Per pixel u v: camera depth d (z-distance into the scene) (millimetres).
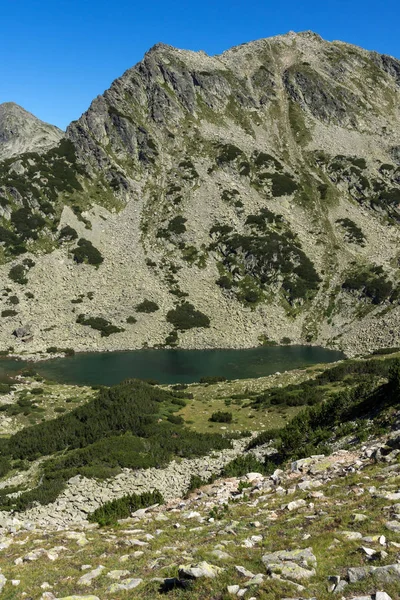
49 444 41875
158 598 9672
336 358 92500
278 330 109375
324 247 129750
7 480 36375
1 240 121562
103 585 11047
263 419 48062
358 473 16812
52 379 78938
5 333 100938
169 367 87125
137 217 140125
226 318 111312
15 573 12477
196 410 52156
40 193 137125
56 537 16422
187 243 130250
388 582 8375
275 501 16359
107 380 78438
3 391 66250
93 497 29891
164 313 110688
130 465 34750
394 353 74000
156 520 17438
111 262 124312
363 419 28359
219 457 36875
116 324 106562
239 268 122625
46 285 114312
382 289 111000
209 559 11062
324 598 8320
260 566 10227
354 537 10633
